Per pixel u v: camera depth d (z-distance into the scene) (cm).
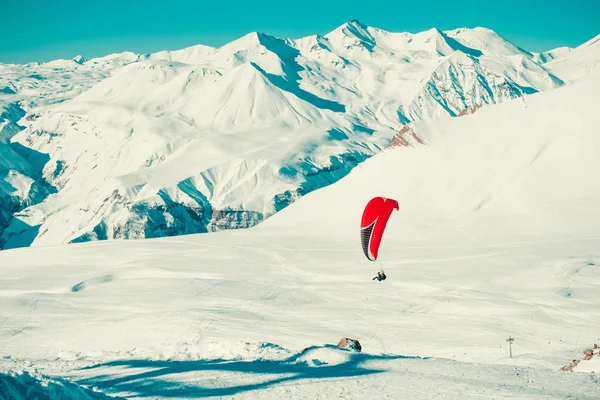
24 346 8344
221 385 2841
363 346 7981
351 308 10400
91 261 16000
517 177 19262
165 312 10369
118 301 11631
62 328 9544
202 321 9544
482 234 16425
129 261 15612
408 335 8531
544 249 13738
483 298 10350
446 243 15862
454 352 7394
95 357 4541
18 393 1969
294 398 2505
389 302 10669
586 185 18162
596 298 9850
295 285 12425
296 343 8150
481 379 2877
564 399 2422
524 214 17475
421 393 2548
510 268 12312
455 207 18925
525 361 5256
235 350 4169
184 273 13838
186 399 2552
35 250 17962
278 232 19838
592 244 13850
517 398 2447
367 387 2680
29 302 11662
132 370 3491
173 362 3819
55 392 2084
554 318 8888
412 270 12988
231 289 12150
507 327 8531
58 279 13900
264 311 10400
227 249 16738
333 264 14412
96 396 2267
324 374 3055
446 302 10288
